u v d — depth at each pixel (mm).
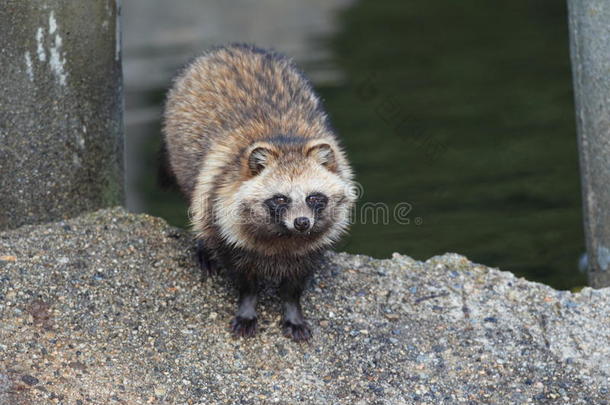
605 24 14945
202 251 14836
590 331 13734
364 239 20453
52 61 14852
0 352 12219
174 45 36125
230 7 41781
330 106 29391
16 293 13352
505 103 29891
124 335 13070
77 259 14375
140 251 14898
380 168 24656
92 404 11719
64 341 12711
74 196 15695
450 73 33125
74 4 14852
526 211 21922
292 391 12555
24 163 14992
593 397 12570
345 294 14539
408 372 13008
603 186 15727
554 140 26516
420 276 15039
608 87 15172
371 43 37000
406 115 28672
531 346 13461
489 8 42406
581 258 19266
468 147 26094
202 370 12719
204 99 14898
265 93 14742
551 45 36375
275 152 13250
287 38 37781
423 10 42344
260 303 14406
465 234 20656
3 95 14523
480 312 14156
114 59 15812
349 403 12398
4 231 15000
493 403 12492
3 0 14109
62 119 15211
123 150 16594
